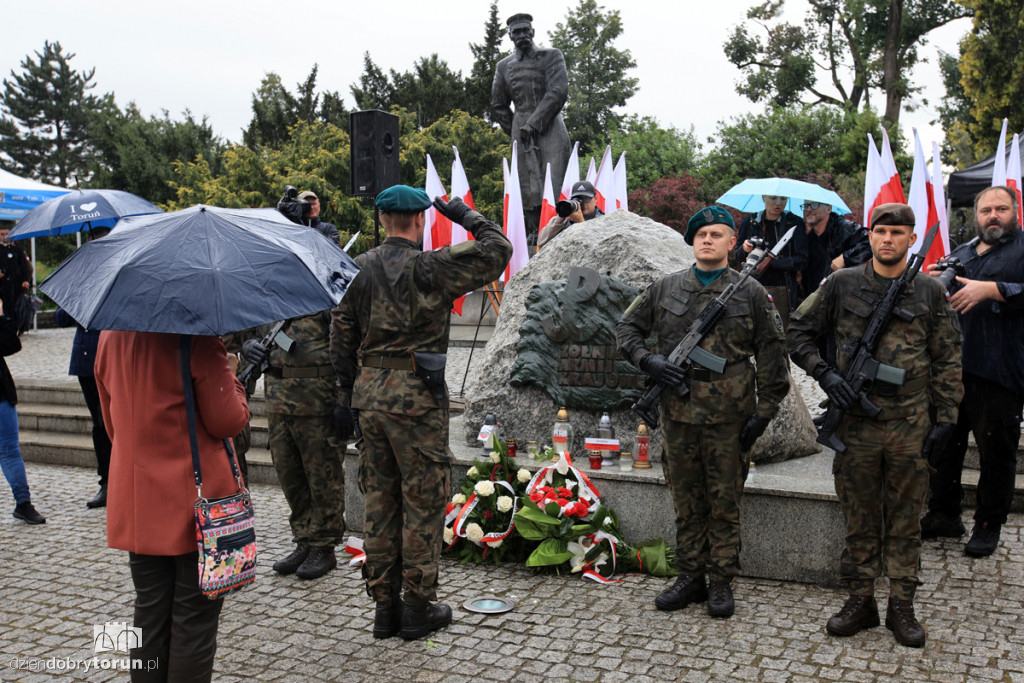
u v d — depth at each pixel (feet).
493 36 115.44
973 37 95.20
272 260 9.83
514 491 17.39
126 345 10.16
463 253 13.51
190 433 10.03
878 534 13.52
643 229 19.24
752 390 14.14
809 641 13.26
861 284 13.50
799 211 24.02
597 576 16.10
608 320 18.07
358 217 69.10
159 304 9.08
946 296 13.23
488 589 15.79
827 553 15.51
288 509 22.09
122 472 10.14
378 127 25.68
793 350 13.92
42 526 20.76
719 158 97.66
